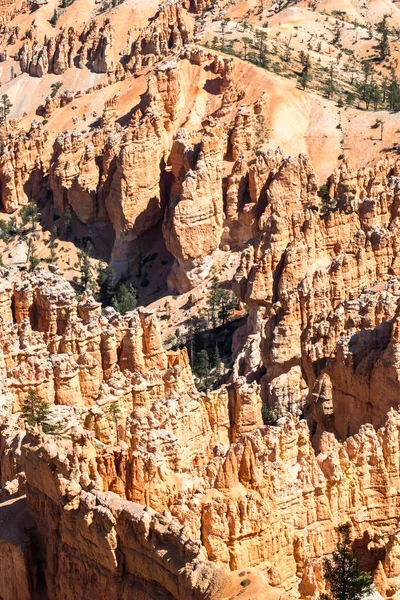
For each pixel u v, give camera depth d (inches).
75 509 4527.6
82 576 4515.3
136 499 4564.5
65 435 5128.0
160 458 4645.7
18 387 6087.6
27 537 4827.8
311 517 4347.9
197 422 5497.1
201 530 4224.9
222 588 4008.4
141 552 4252.0
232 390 5743.1
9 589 4879.4
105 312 7657.5
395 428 4522.6
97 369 6323.8
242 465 4311.0
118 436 5378.9
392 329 5949.8
